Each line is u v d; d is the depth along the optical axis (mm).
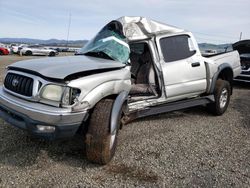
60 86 3209
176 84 4980
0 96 3660
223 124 5480
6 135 4359
